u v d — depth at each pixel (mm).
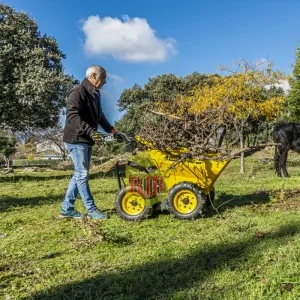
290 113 27453
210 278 3695
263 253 4234
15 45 17016
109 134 6625
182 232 5516
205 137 6547
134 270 4059
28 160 50312
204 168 6328
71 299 3512
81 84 6367
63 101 17422
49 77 16578
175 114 6973
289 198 7836
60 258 4586
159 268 4055
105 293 3578
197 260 4203
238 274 3748
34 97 16406
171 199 6262
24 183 13609
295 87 27031
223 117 6957
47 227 6055
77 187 6480
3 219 6742
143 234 5457
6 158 41875
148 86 36062
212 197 7031
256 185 10117
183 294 3402
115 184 11953
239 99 16375
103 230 5543
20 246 5125
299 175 14117
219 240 4941
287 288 3408
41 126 17891
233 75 16500
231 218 6137
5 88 16234
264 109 16812
